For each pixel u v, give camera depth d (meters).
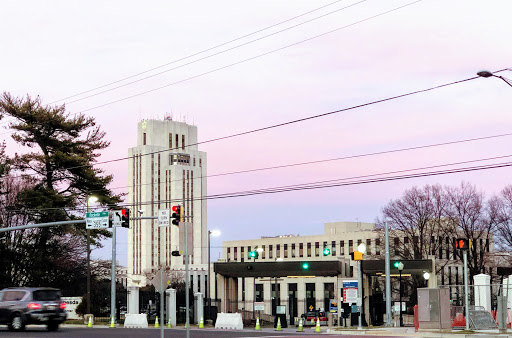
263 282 143.62
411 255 83.81
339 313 56.09
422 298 36.25
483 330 36.59
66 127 69.94
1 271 68.00
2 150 70.25
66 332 36.19
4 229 45.41
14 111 68.62
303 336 34.16
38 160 68.06
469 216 81.38
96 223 47.62
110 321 53.12
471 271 81.50
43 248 68.38
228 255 178.88
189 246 20.97
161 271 22.16
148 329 42.25
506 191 81.81
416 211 82.94
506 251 81.56
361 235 149.12
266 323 64.81
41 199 66.19
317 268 57.62
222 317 48.16
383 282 86.69
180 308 60.66
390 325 45.06
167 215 46.47
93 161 73.44
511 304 48.88
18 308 35.75
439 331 35.56
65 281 70.25
